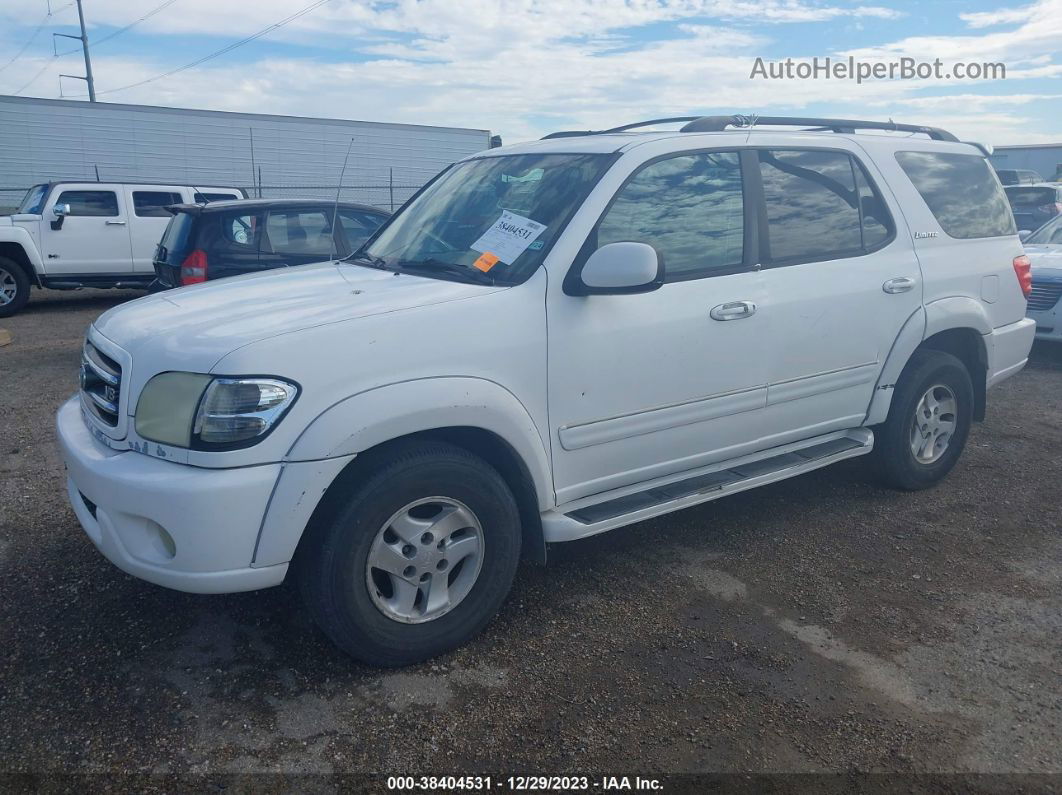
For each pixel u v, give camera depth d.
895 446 4.93
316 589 3.06
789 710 3.06
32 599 3.77
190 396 2.91
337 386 2.97
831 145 4.57
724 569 4.16
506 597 3.82
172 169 25.09
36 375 8.42
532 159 4.14
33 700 3.06
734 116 4.38
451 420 3.17
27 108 23.11
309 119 26.47
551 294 3.46
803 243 4.31
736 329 3.98
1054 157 37.56
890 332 4.63
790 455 4.45
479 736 2.90
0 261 12.58
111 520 3.03
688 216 3.91
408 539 3.18
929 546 4.44
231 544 2.87
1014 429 6.51
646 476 3.89
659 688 3.18
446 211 4.20
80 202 13.16
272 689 3.14
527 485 3.49
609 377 3.62
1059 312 8.68
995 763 2.80
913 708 3.08
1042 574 4.13
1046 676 3.28
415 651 3.25
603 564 4.20
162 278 8.73
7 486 5.15
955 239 5.03
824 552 4.36
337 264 4.37
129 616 3.63
